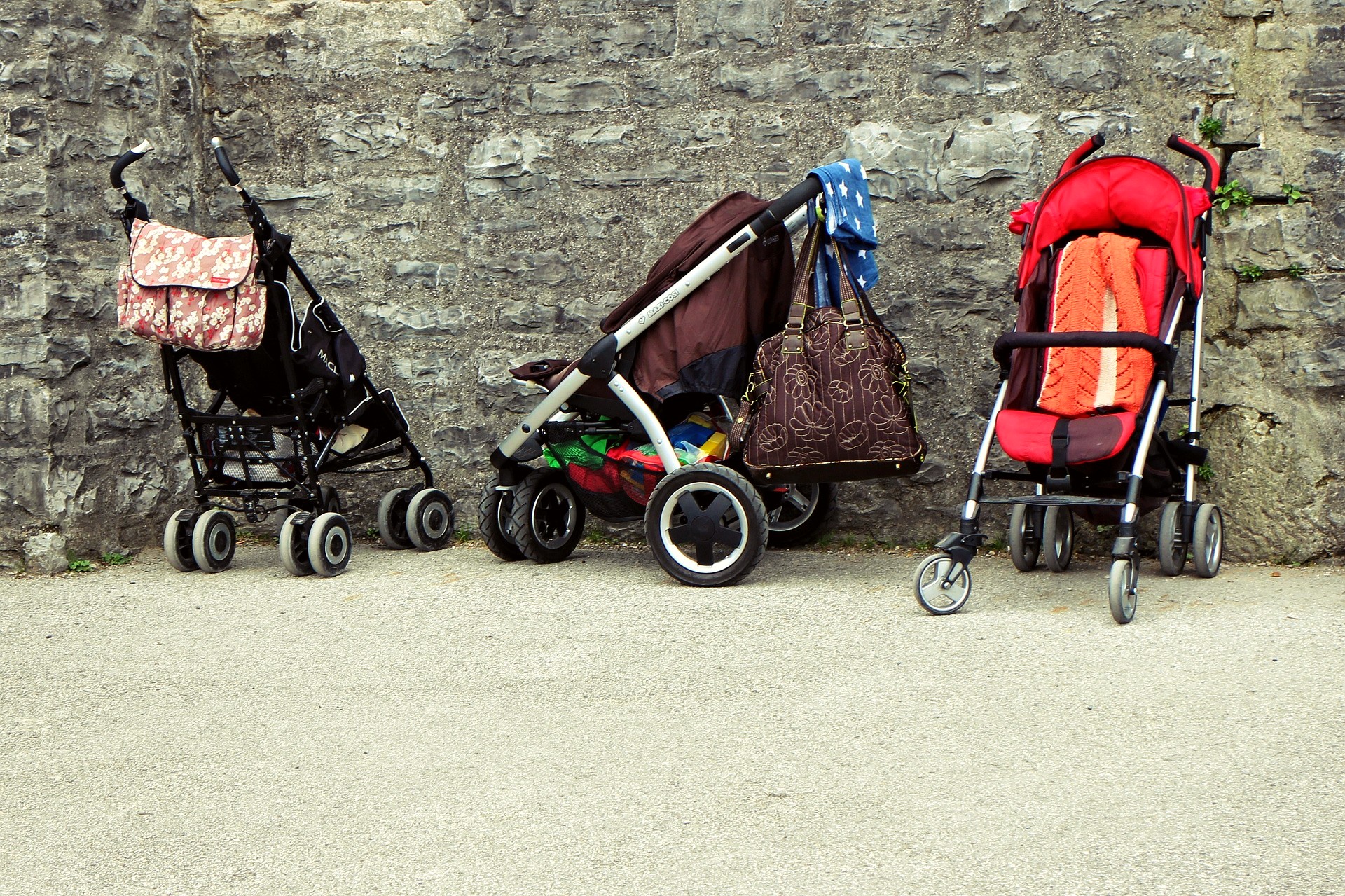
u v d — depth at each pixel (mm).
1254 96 5266
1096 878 2461
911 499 5762
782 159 5828
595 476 5375
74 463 5707
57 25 5617
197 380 6383
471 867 2605
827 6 5730
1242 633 4102
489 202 6137
